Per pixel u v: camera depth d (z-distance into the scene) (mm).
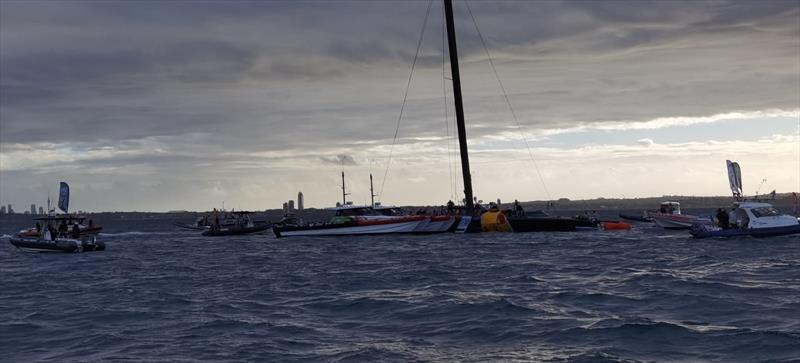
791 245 43438
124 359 16797
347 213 70500
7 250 66750
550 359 15844
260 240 73500
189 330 20203
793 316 19547
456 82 70688
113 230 142500
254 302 25766
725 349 16062
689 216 73750
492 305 22781
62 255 58375
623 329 18359
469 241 58219
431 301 24281
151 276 37906
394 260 42781
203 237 90625
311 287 30078
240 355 16891
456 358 16188
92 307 25547
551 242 55344
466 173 70625
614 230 74062
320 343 18062
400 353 16750
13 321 22797
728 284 26219
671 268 33688
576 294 24859
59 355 17656
